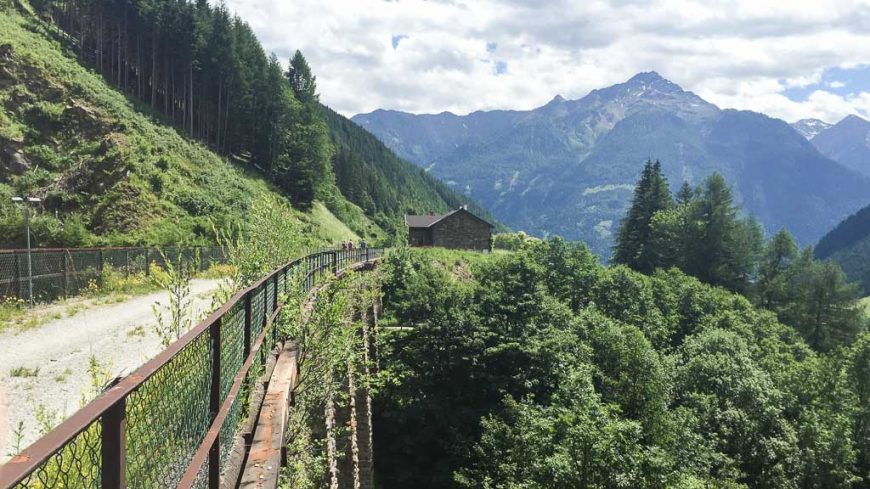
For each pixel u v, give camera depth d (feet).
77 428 5.32
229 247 33.91
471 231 256.93
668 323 151.43
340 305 31.94
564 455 64.23
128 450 8.35
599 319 114.01
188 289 27.94
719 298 174.40
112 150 166.40
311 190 267.39
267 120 295.89
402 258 136.05
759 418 100.22
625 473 62.23
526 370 96.84
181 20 277.23
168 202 162.91
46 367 30.91
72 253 59.26
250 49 325.21
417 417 92.38
